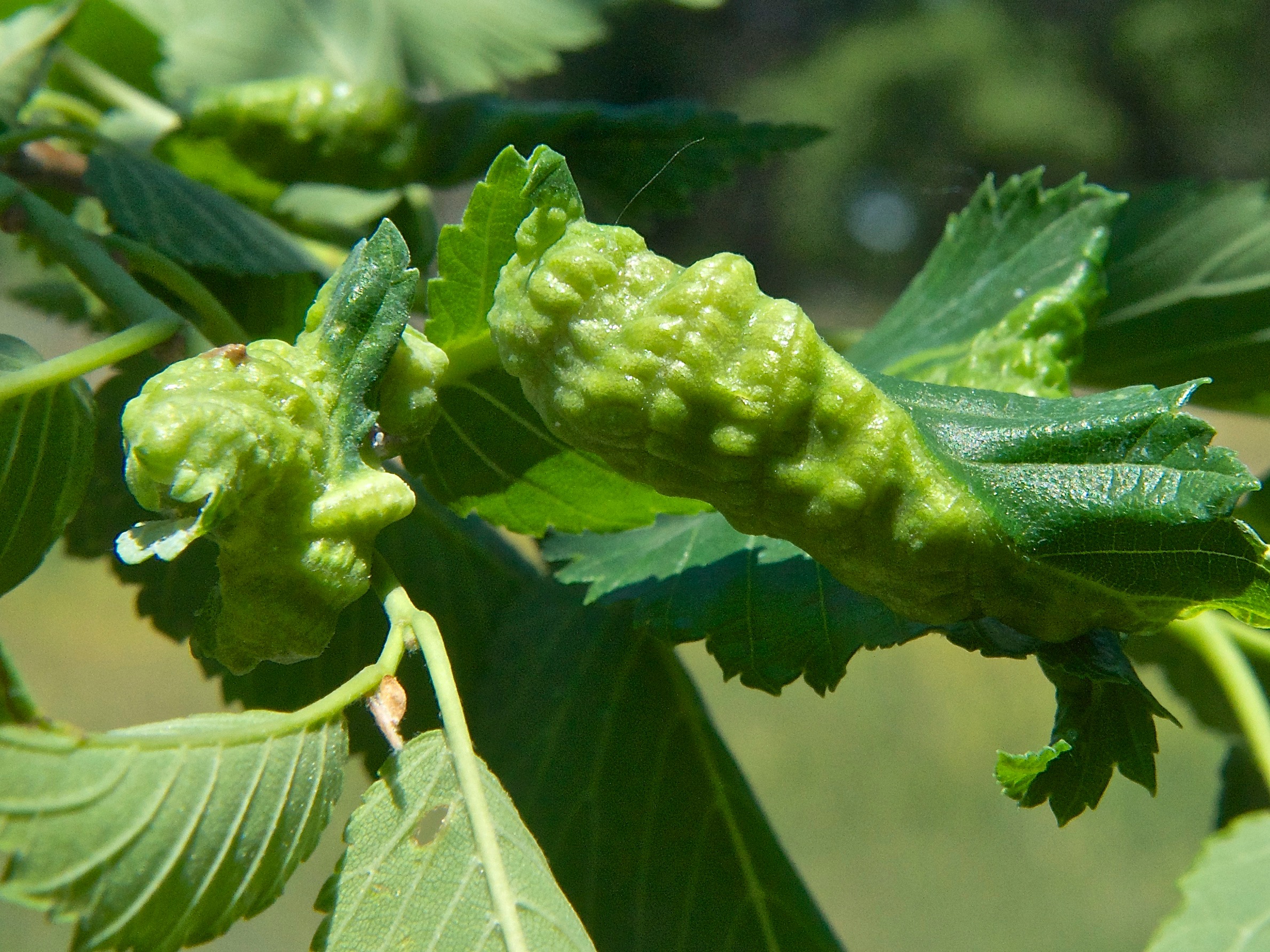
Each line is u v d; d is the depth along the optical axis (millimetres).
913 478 233
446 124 305
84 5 302
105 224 283
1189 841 978
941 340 285
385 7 378
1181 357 318
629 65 2543
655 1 414
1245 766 313
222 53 358
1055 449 235
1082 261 281
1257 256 311
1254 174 2656
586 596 265
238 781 228
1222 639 285
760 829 281
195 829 226
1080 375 328
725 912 277
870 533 234
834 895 918
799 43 2777
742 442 233
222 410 231
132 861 223
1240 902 262
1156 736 238
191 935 227
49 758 221
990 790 1062
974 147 2553
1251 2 2592
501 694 287
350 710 279
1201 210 315
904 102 2584
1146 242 316
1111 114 2648
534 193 238
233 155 306
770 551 259
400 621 238
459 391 252
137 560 228
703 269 235
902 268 2533
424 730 281
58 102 313
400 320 239
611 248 237
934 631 246
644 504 259
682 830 280
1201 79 2631
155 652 1235
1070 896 935
